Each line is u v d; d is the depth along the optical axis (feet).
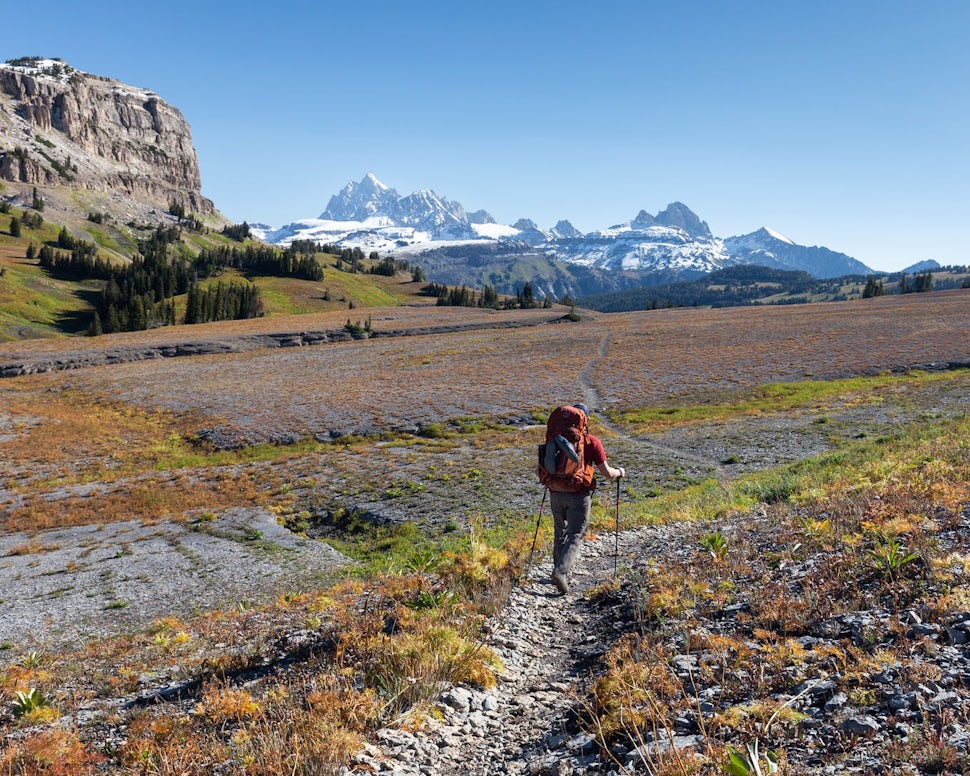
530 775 12.40
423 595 23.66
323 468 123.13
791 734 11.51
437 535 79.10
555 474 23.95
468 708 15.89
